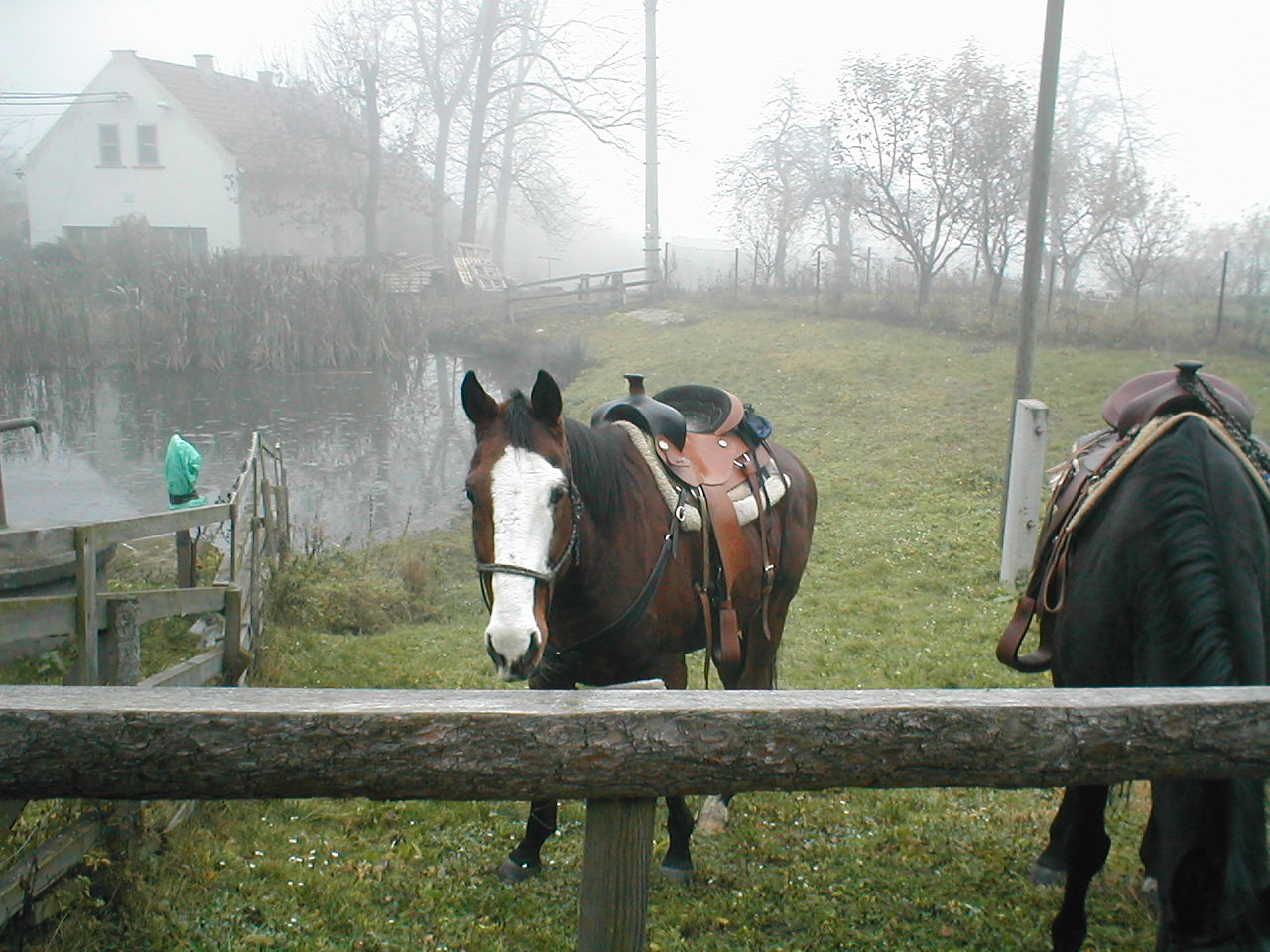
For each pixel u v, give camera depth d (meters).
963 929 3.37
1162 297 20.70
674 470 3.77
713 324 21.02
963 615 7.09
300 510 12.12
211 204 34.66
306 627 7.25
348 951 3.25
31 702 1.57
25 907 2.99
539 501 2.91
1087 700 1.76
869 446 12.15
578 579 3.31
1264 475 3.09
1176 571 2.64
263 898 3.53
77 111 34.41
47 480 13.34
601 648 3.48
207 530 9.64
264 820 4.14
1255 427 10.98
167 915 3.32
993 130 18.12
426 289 31.20
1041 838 3.97
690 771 1.66
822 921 3.43
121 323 22.88
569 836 4.06
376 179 33.38
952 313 18.22
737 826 4.14
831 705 1.69
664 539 3.61
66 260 30.48
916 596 7.66
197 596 4.74
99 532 3.71
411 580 8.60
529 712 1.62
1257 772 1.79
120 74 34.12
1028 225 8.18
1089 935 3.30
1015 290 21.41
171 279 22.19
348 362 23.14
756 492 4.17
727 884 3.71
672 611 3.67
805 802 4.32
